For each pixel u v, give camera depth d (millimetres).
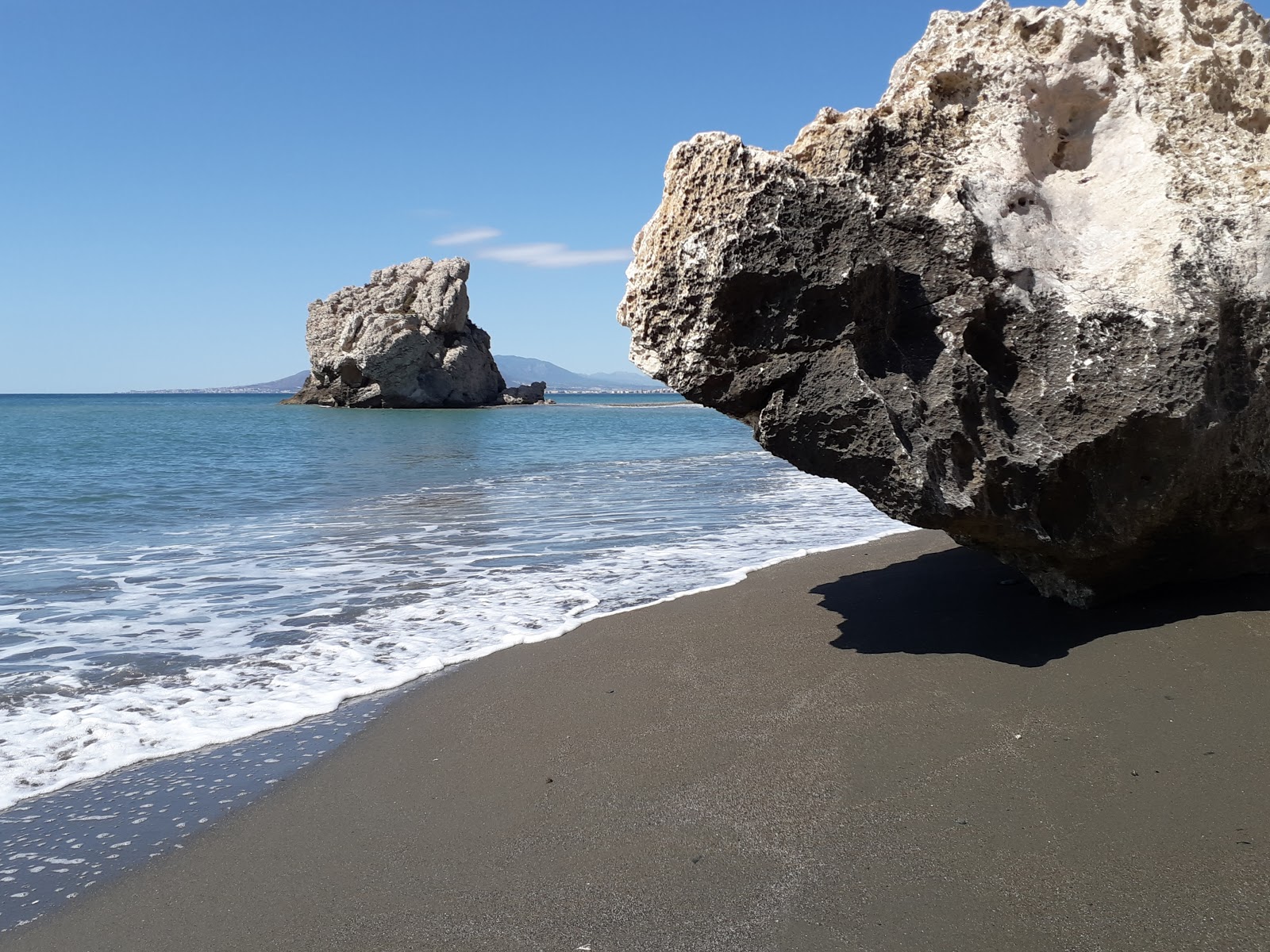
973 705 3771
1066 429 3928
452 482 14992
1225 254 3990
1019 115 4398
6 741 3951
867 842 2842
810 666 4469
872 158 4297
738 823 3020
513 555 8164
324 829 3162
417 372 66750
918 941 2354
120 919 2654
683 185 4129
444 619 5949
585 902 2631
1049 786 3078
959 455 3889
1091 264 4117
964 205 4082
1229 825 2744
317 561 7945
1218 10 4867
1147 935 2309
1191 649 3967
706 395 4195
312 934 2547
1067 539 4188
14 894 2787
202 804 3377
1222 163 4281
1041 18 4656
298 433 32469
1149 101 4469
